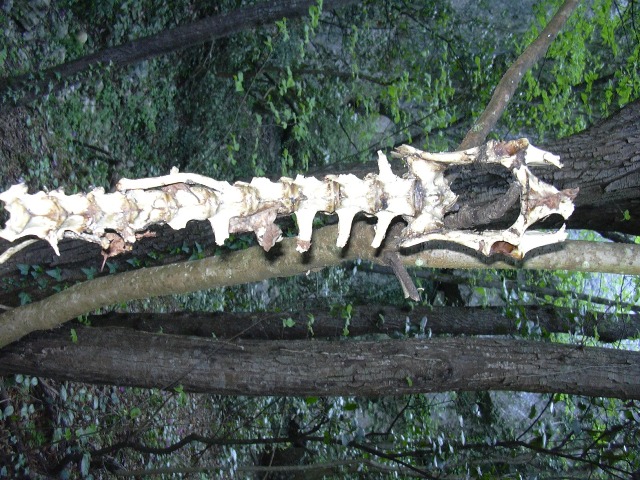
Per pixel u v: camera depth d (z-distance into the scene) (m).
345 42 8.48
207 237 5.01
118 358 4.61
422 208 1.87
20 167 5.80
